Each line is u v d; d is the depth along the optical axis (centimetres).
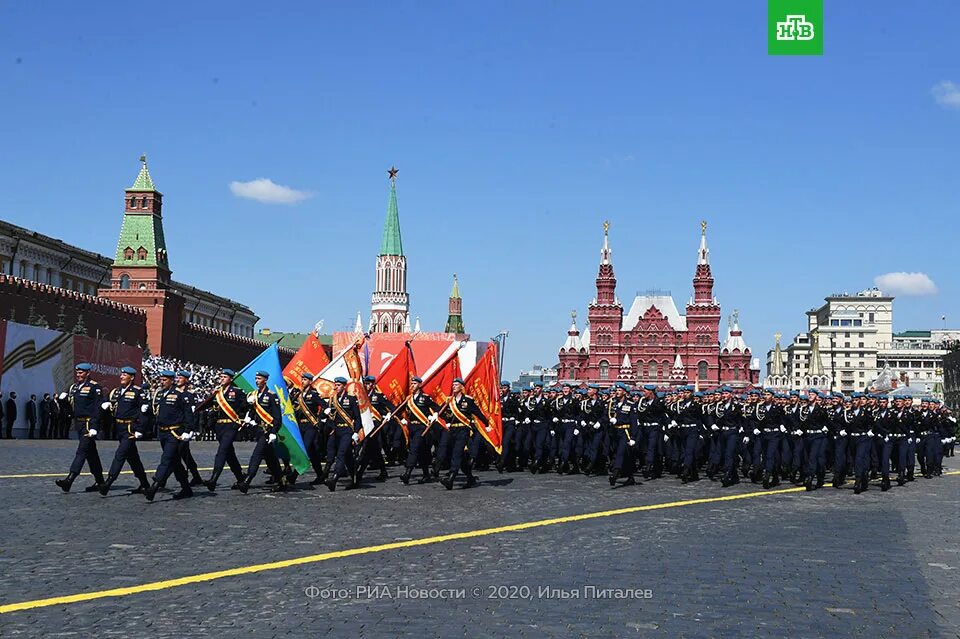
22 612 1016
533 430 2959
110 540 1463
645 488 2580
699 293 15962
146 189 10469
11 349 4597
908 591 1212
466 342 4303
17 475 2452
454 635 951
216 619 1001
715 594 1163
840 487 2831
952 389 14638
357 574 1246
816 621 1040
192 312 12988
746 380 15938
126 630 952
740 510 2095
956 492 2775
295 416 2333
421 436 2453
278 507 1914
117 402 2059
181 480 2022
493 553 1427
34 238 8969
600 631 977
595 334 16088
